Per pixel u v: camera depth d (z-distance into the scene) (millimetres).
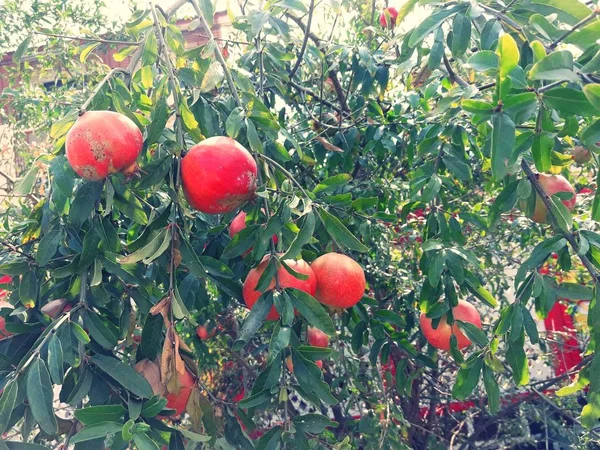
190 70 1801
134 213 1599
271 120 1650
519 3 1616
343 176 1829
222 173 1389
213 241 2094
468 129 2459
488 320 4102
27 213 2713
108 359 1493
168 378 1370
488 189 2557
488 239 3594
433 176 2164
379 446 2430
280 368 1512
